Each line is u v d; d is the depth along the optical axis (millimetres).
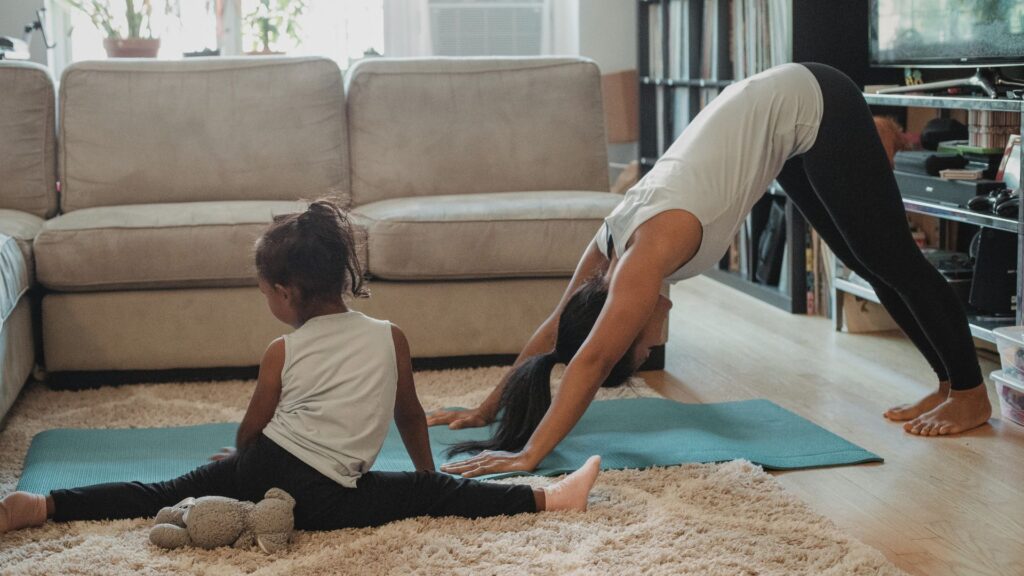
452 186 3676
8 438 2609
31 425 2723
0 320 2459
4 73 3488
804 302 4039
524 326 3260
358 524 1979
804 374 3203
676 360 3385
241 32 5227
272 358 1971
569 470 2307
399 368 2053
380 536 1931
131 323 3090
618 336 2229
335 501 1957
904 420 2742
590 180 3770
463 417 2695
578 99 3793
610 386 2404
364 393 1968
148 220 3088
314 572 1800
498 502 2037
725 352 3477
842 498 2213
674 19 5090
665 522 2020
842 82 2533
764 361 3359
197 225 3076
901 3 3602
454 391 3012
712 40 4738
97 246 3008
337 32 5398
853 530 2051
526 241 3168
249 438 2033
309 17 5355
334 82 3699
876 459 2430
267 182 3607
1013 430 2650
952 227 3721
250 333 3143
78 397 3004
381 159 3660
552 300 3264
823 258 3967
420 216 3152
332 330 1987
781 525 2008
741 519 2041
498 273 3191
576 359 2256
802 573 1806
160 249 3041
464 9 5605
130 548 1887
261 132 3613
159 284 3084
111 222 3062
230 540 1895
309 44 5379
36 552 1866
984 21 3182
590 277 2488
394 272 3145
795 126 2457
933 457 2461
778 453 2453
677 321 3938
